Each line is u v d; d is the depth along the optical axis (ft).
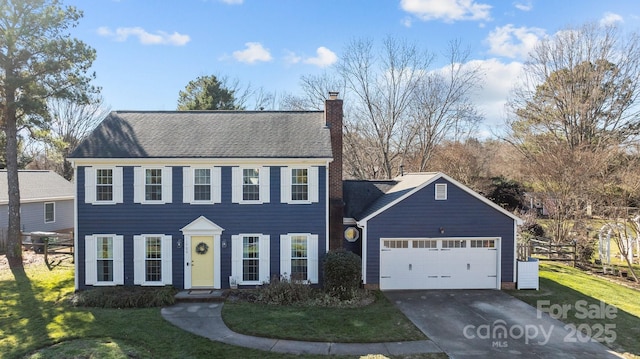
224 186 57.93
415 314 48.85
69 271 67.46
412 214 59.41
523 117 127.13
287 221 58.39
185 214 57.72
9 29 64.75
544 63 124.16
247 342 39.99
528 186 128.26
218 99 150.20
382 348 39.11
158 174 57.67
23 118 72.54
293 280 56.18
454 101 119.65
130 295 50.80
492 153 157.48
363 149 125.80
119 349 37.60
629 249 82.69
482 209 59.77
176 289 56.90
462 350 38.83
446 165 133.49
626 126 114.93
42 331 41.83
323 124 65.36
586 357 37.50
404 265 59.82
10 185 71.61
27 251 84.69
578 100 113.60
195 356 36.70
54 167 165.89
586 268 76.89
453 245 60.18
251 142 60.13
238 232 58.03
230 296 54.44
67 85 71.20
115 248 57.26
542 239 93.61
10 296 53.67
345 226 63.52
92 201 57.06
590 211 86.58
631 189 86.43
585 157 89.92
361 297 54.54
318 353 37.76
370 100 123.13
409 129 123.44
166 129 62.64
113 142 58.80
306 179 58.65
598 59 116.06
